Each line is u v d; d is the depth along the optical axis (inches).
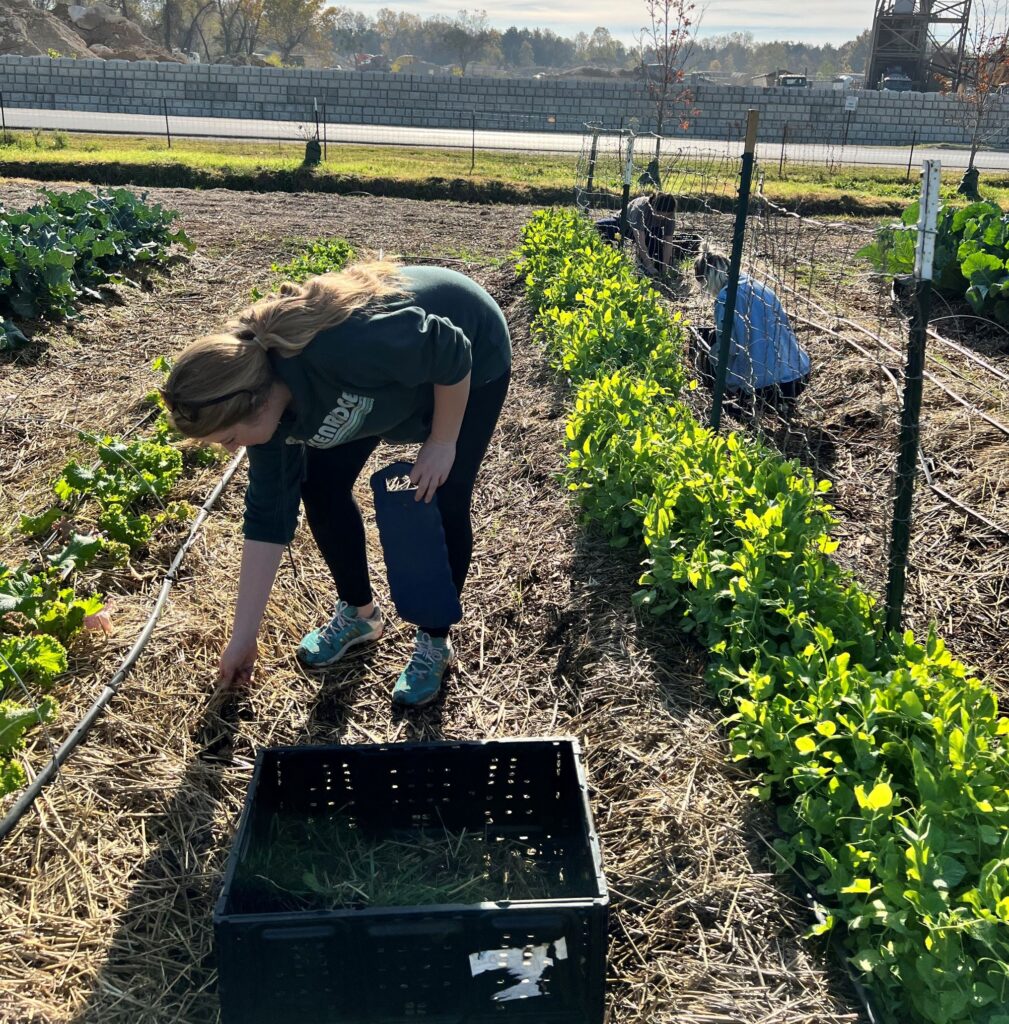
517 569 195.6
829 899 115.6
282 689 155.3
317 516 145.9
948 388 286.0
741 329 271.6
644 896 119.2
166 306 398.6
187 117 1539.1
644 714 148.6
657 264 428.5
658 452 197.6
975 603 188.1
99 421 268.8
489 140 1355.8
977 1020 92.8
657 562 169.3
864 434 265.7
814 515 185.3
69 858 121.5
